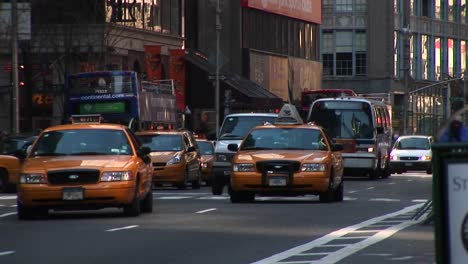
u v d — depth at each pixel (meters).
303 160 66.44
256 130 70.38
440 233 20.59
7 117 158.25
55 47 156.38
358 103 118.62
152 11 175.62
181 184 96.50
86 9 157.25
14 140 96.50
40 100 159.62
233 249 39.69
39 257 37.59
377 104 125.31
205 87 187.12
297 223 51.53
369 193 85.06
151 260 36.34
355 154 117.69
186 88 188.00
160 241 42.84
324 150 68.94
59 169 54.41
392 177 131.62
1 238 44.81
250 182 66.56
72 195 54.06
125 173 54.78
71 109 116.00
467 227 20.47
